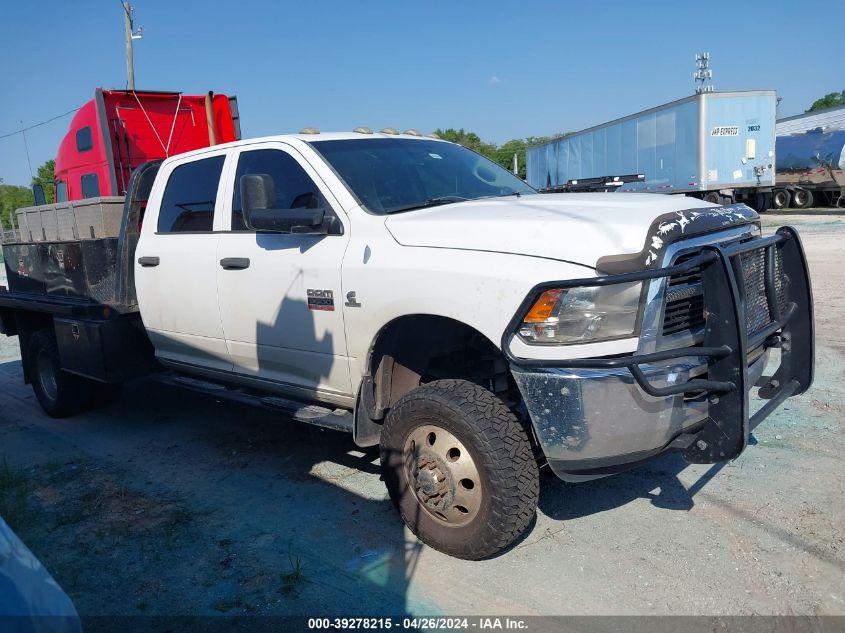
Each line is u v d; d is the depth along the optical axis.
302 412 4.44
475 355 4.11
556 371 3.15
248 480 4.96
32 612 1.83
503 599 3.38
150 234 5.46
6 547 1.95
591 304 3.12
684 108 23.17
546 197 4.23
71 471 5.40
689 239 3.28
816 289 10.45
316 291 4.17
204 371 5.33
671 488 4.38
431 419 3.59
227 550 4.00
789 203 27.88
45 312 6.32
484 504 3.45
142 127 9.74
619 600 3.32
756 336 3.60
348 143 4.66
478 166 5.17
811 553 3.58
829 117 28.39
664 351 3.14
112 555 4.02
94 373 5.83
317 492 4.68
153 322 5.50
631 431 3.15
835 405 5.58
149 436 6.11
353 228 4.07
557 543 3.85
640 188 25.58
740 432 3.13
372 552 3.88
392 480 3.84
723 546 3.70
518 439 3.44
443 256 3.56
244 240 4.68
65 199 10.82
